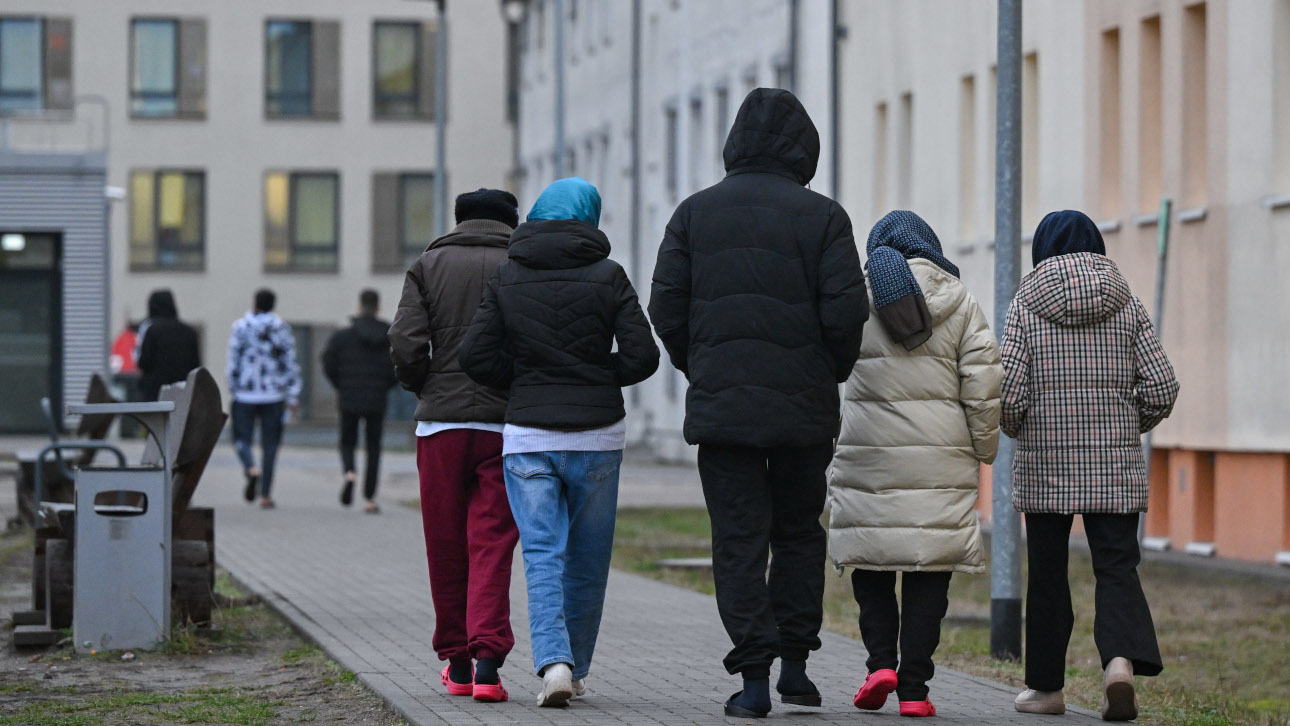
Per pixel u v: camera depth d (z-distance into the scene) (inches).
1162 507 2222.0
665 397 4323.3
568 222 860.6
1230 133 2032.5
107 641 1062.4
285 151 6048.2
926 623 847.7
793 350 814.5
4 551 1664.6
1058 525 879.1
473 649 863.7
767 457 838.5
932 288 848.3
